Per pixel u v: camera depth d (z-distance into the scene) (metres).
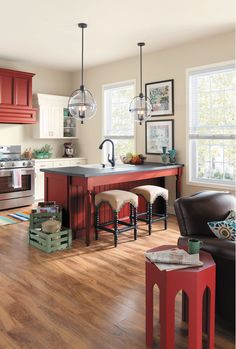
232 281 2.03
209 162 5.00
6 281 2.90
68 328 2.18
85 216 4.23
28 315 2.34
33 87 6.54
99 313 2.37
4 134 6.18
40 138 6.48
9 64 6.12
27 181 6.02
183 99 5.17
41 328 2.18
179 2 3.54
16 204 5.86
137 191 4.39
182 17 3.97
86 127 6.95
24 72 5.88
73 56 5.75
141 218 4.68
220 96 4.78
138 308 2.45
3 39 4.77
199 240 2.16
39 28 4.30
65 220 4.13
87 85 6.81
